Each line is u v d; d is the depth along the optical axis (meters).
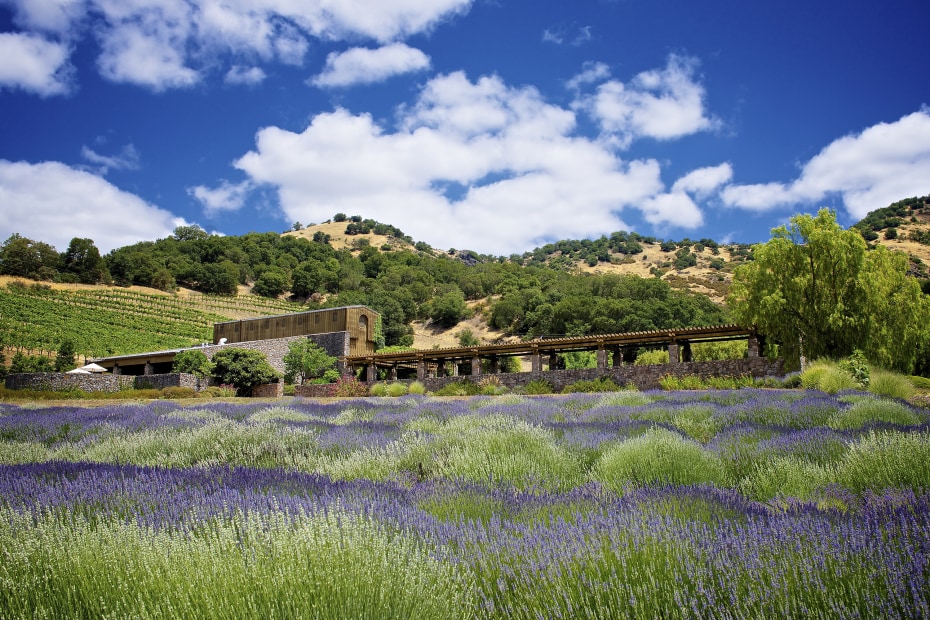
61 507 4.16
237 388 32.19
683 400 15.66
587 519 3.99
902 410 10.00
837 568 2.93
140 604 2.66
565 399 18.98
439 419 12.62
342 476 6.69
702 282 121.44
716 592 2.82
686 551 3.21
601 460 6.58
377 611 2.64
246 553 3.07
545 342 29.98
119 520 3.73
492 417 10.59
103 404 23.09
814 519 3.76
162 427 10.34
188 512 4.11
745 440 8.15
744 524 3.87
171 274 110.94
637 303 70.12
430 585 2.92
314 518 3.51
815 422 10.12
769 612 2.64
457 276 122.50
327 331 41.34
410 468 7.04
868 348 24.14
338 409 17.33
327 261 126.69
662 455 6.27
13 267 89.88
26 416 13.60
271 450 8.17
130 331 73.88
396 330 87.56
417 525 3.96
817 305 24.62
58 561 3.09
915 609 2.54
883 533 3.43
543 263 176.62
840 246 24.20
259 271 125.12
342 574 2.81
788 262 25.33
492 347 31.69
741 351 36.22
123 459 8.14
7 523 3.55
